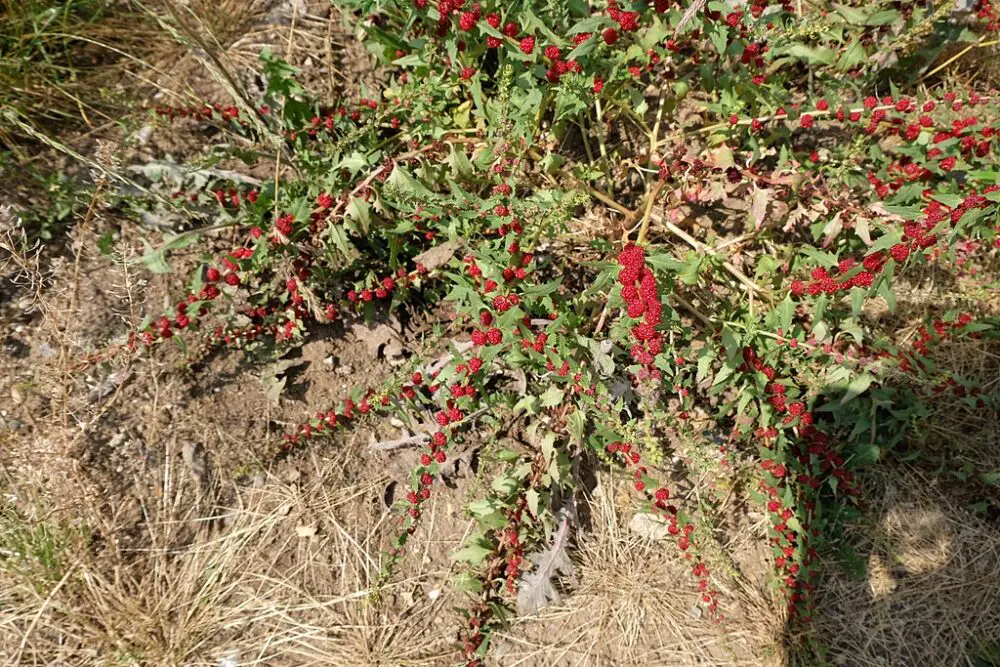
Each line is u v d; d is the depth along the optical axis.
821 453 3.04
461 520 3.29
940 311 3.49
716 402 3.42
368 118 3.19
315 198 2.98
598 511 3.35
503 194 2.76
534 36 2.72
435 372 3.24
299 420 3.29
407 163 3.13
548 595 3.16
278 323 3.21
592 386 2.81
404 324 3.42
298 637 3.06
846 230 3.02
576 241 3.40
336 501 3.26
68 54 3.36
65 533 2.93
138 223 3.20
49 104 3.27
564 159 3.29
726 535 3.34
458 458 3.32
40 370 3.01
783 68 3.59
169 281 3.20
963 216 2.29
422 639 3.12
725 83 2.98
